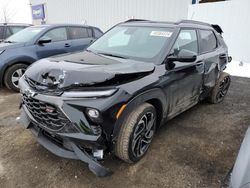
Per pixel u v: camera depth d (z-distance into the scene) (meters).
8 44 5.48
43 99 2.30
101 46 3.64
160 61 2.95
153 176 2.59
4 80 5.30
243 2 8.12
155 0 10.82
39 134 2.62
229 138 3.44
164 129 3.65
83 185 2.44
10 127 3.60
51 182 2.47
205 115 4.23
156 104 2.92
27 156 2.88
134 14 11.92
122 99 2.30
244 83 6.49
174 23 3.61
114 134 2.33
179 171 2.68
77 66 2.50
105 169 2.28
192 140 3.34
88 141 2.22
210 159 2.91
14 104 4.61
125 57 3.12
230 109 4.56
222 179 2.57
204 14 9.15
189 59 2.85
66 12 16.83
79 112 2.19
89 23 14.90
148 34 3.43
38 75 2.51
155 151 3.03
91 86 2.24
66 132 2.26
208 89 4.25
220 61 4.50
